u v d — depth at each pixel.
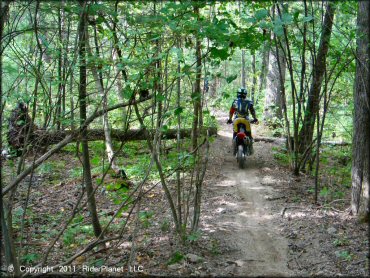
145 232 6.14
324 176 9.53
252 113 10.38
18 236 6.06
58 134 5.14
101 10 4.08
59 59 4.79
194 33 4.43
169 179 8.65
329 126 12.21
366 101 6.14
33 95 4.79
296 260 5.20
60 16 4.50
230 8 7.63
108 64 4.33
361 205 6.25
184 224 5.59
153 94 4.64
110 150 9.02
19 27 5.10
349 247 5.33
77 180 9.01
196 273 4.82
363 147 6.27
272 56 14.66
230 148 12.11
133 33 4.32
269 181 8.96
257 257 5.34
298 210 7.01
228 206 7.34
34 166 4.25
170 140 11.21
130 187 8.42
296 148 9.34
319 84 9.19
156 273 4.80
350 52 6.92
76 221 6.75
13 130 5.98
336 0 6.30
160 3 4.50
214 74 4.76
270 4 5.98
